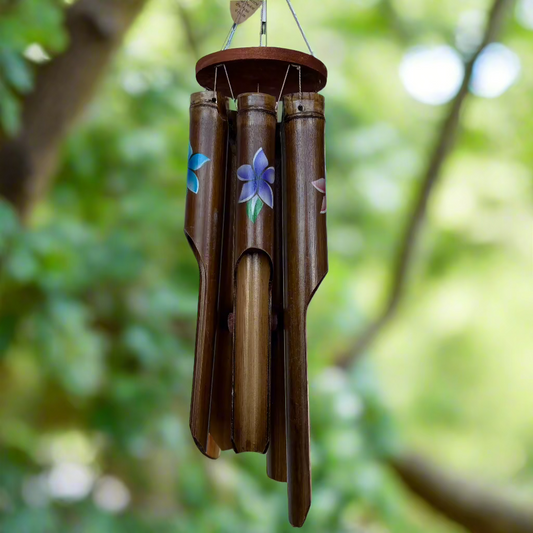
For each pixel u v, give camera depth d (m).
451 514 5.36
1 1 2.57
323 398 4.27
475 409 8.39
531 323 7.70
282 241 1.52
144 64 4.16
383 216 6.12
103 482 4.59
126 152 3.83
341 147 5.51
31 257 2.93
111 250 3.80
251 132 1.46
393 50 5.89
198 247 1.46
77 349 3.38
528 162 5.86
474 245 6.52
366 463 4.27
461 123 4.73
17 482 3.58
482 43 4.29
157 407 3.85
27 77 2.52
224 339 1.56
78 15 2.87
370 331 5.38
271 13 5.43
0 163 2.85
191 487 4.06
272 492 4.33
